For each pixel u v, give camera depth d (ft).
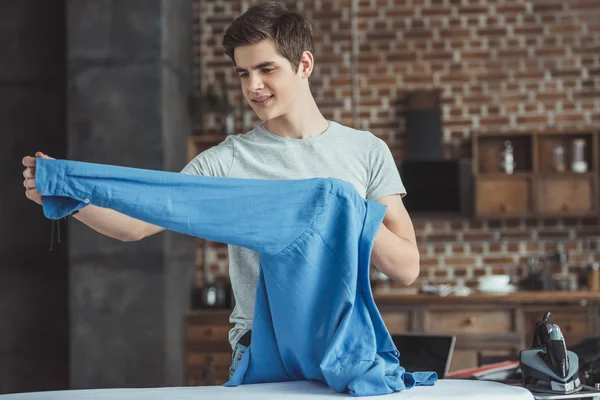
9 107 19.77
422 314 19.21
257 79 6.69
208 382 14.05
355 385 6.04
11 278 19.75
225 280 21.62
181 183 6.09
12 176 19.70
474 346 19.04
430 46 21.86
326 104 22.02
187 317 19.44
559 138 21.12
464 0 21.81
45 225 19.75
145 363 17.83
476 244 21.47
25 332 19.75
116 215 6.47
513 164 21.21
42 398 6.35
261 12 6.62
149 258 17.94
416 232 21.63
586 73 21.57
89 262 17.99
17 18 19.83
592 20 21.57
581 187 20.49
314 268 6.26
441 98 21.77
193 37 22.08
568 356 7.01
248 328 6.97
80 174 5.92
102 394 6.43
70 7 18.16
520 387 6.56
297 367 6.64
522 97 21.65
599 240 21.16
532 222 21.36
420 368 11.44
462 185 20.95
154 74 18.03
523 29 21.71
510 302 19.07
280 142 7.13
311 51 6.96
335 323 6.26
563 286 20.16
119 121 18.03
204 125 21.91
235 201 6.14
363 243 6.33
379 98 21.90
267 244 6.17
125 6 18.10
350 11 22.02
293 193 6.22
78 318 17.97
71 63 18.13
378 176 7.10
